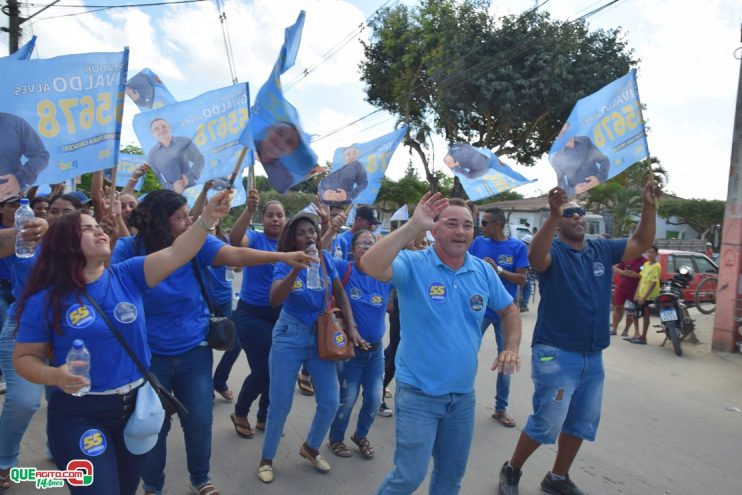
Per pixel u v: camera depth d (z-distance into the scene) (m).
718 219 34.59
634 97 3.94
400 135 5.67
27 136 3.32
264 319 4.43
